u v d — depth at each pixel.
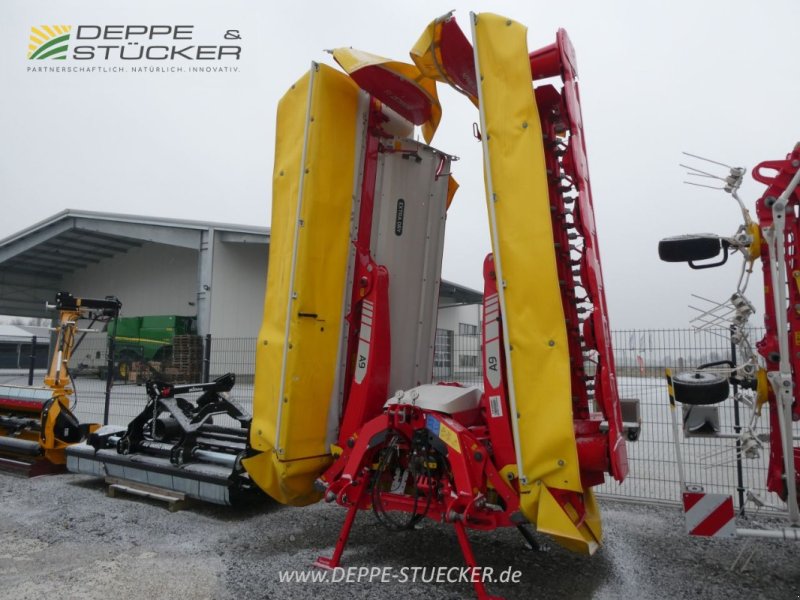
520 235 3.12
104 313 7.44
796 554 4.09
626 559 3.99
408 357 4.59
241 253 22.05
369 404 4.03
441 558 3.99
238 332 21.69
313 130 3.97
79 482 6.43
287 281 3.99
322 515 5.12
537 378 3.04
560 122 3.87
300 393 3.91
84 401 12.81
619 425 3.39
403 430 3.66
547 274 3.05
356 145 4.27
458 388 3.93
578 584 3.55
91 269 29.72
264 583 3.58
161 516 5.09
